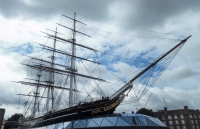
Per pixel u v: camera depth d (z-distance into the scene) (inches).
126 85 1095.6
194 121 4173.2
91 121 944.9
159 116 4507.9
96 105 1046.4
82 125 936.3
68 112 1130.7
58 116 1203.9
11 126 2197.3
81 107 1064.8
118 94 1072.8
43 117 1392.7
